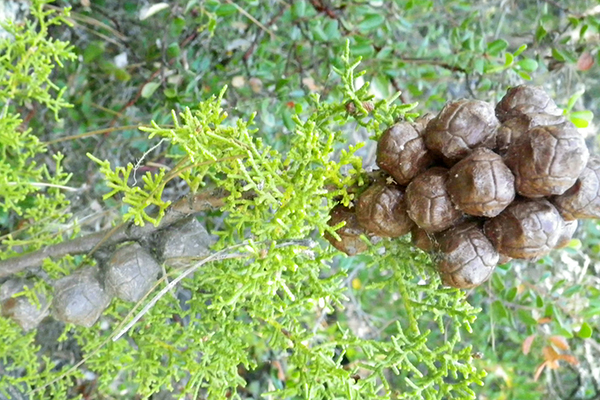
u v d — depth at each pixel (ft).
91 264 0.82
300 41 1.33
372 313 1.62
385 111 0.72
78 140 1.41
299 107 1.15
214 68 1.41
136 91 1.42
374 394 0.76
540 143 0.57
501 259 0.70
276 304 0.72
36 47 1.01
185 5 1.32
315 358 0.78
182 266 0.77
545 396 1.66
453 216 0.61
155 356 0.91
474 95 1.45
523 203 0.61
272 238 0.70
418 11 1.43
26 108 1.39
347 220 0.71
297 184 0.68
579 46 1.39
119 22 1.44
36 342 1.34
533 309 1.40
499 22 1.48
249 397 1.46
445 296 0.76
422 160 0.63
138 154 1.46
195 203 0.74
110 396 1.35
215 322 0.87
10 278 0.89
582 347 1.61
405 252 0.75
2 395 1.11
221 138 0.65
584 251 1.58
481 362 1.53
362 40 1.25
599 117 1.66
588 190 0.61
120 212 1.30
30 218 1.19
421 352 0.76
